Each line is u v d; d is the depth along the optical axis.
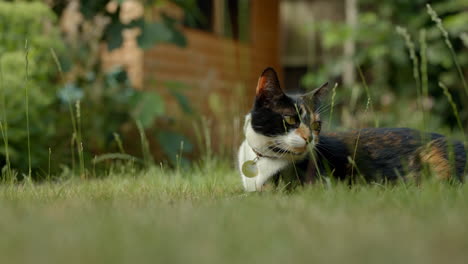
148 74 7.73
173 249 1.65
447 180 3.73
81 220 2.20
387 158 3.88
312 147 3.63
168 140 6.29
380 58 8.95
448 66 8.48
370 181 3.80
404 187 3.19
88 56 6.83
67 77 6.83
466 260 1.50
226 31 10.09
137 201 2.85
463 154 3.89
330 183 3.25
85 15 6.56
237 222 2.15
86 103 6.53
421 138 3.98
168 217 2.27
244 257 1.57
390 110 8.44
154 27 6.34
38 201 2.91
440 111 8.79
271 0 11.80
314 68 12.36
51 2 6.80
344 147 3.90
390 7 8.98
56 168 5.34
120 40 6.35
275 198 2.97
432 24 8.76
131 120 6.71
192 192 3.40
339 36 9.08
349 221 2.13
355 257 1.55
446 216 2.20
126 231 1.95
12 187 3.57
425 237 1.82
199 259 1.54
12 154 4.93
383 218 2.21
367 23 9.06
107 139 6.44
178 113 8.18
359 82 9.16
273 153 3.70
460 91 8.70
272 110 3.71
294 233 1.91
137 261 1.52
